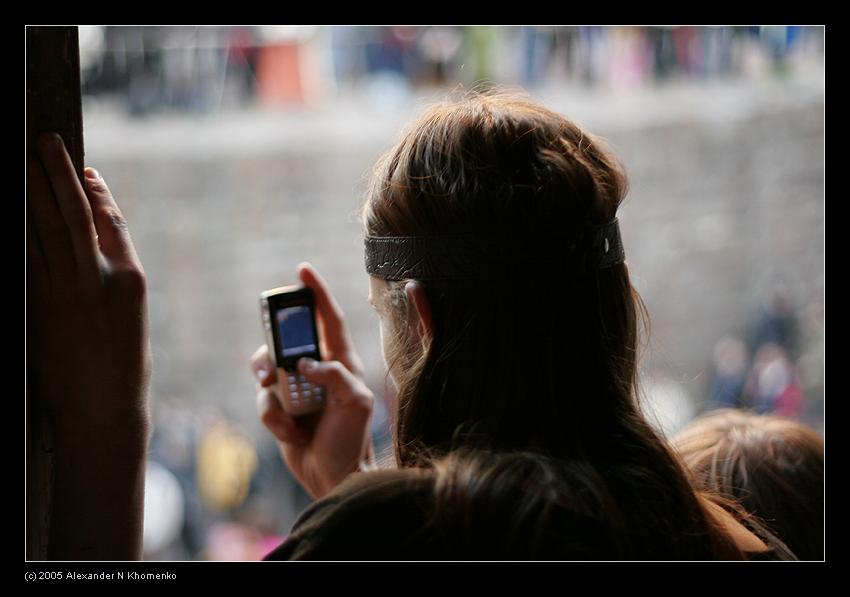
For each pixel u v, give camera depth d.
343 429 1.26
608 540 0.81
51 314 0.94
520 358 0.89
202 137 10.12
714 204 11.57
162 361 9.97
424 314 0.90
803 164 12.12
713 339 11.45
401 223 0.91
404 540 0.81
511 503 0.81
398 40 10.62
